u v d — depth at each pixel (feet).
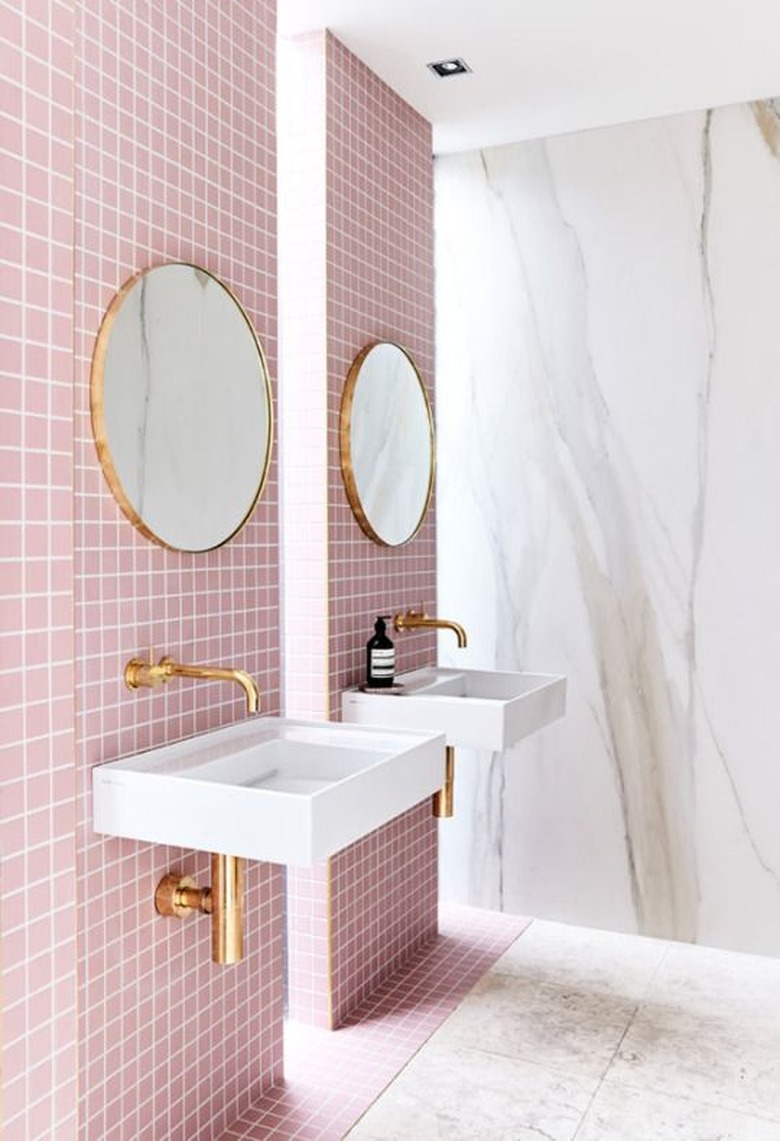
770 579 10.61
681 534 10.98
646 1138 7.46
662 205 10.93
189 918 7.00
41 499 3.78
